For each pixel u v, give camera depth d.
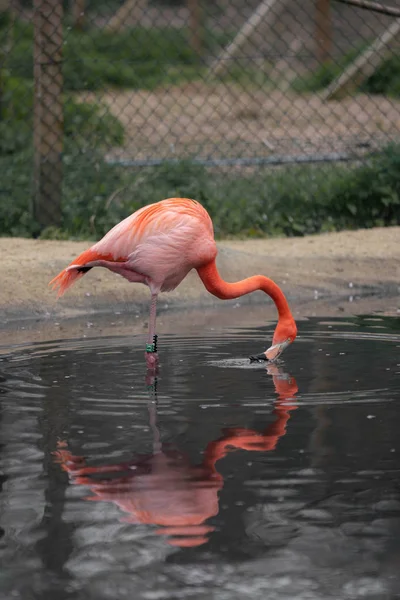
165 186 18.38
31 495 5.98
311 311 12.74
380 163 18.84
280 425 7.45
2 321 12.25
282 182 19.05
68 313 12.77
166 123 26.33
